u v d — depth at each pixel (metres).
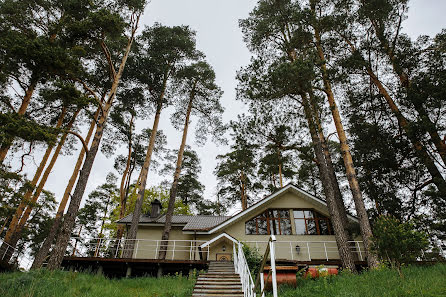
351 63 14.45
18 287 8.30
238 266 10.31
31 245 24.58
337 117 14.57
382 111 16.27
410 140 13.94
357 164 16.11
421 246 9.01
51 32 14.46
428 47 14.45
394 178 15.38
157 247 18.45
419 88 13.35
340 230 12.61
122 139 23.83
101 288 9.49
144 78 18.81
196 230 17.00
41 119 16.80
